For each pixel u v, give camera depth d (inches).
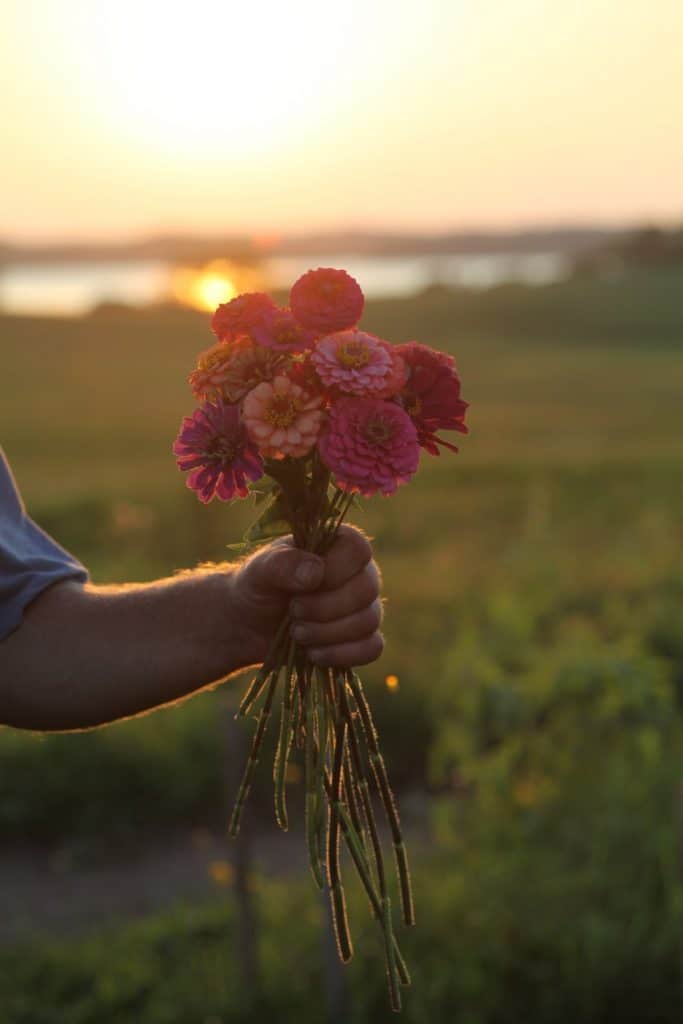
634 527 548.4
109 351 2060.8
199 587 55.9
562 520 605.3
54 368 1784.0
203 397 49.3
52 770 245.3
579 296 3034.0
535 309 2832.2
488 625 293.4
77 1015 169.5
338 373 45.1
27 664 54.4
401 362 46.8
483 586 373.1
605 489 721.6
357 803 54.1
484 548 527.5
